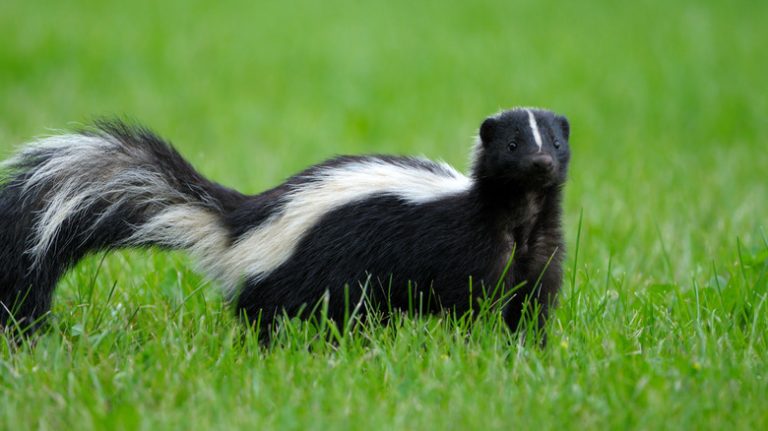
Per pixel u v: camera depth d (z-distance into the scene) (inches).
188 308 696.4
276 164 1184.8
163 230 667.4
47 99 1512.1
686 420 501.0
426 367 578.6
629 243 869.2
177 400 528.4
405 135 1358.3
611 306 677.3
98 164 668.1
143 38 1939.0
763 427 500.1
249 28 2068.2
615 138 1341.0
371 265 641.6
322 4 2348.7
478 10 2317.9
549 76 1700.3
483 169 644.7
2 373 562.9
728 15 2278.5
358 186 653.3
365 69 1748.3
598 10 2336.4
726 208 974.4
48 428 490.6
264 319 645.3
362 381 549.3
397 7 2335.1
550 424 498.9
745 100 1540.4
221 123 1423.5
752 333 619.2
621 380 543.8
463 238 637.3
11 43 1835.6
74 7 2209.6
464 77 1692.9
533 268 661.9
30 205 650.8
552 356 597.6
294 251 643.5
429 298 648.4
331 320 621.3
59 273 660.1
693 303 676.1
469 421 498.3
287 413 497.7
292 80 1683.1
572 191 1045.2
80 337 605.0
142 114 1461.6
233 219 666.8
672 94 1588.3
